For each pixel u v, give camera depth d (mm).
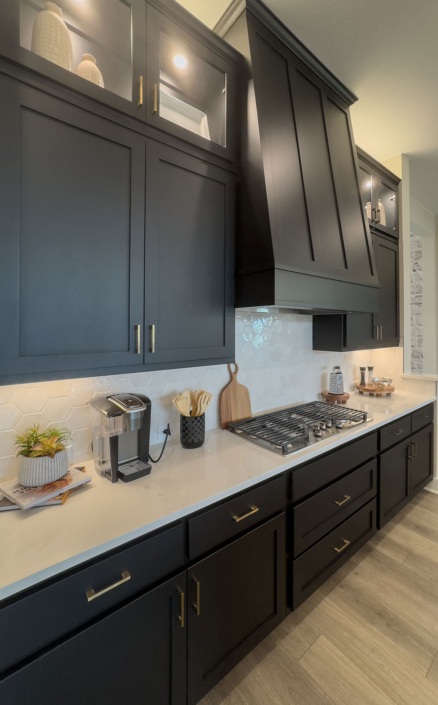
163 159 1255
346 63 1837
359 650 1437
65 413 1318
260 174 1410
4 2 897
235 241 1535
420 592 1766
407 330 3053
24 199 934
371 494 2035
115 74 1226
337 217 1770
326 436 1740
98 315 1093
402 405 2480
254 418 1985
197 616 1110
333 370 2572
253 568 1304
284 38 1596
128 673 943
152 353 1236
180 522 1061
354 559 2035
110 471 1223
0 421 1167
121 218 1138
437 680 1308
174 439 1686
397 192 2861
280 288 1358
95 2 1158
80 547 849
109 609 905
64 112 1004
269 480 1363
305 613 1632
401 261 2920
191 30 1334
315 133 1740
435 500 2754
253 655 1416
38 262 964
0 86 888
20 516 994
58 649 804
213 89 1553
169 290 1284
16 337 927
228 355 1512
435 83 1983
